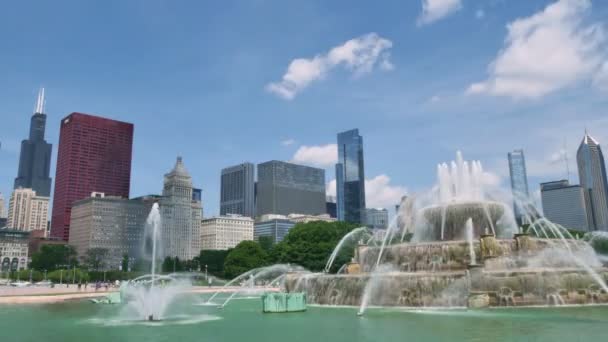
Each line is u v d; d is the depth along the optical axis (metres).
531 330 23.25
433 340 20.98
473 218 53.12
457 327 24.89
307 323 28.47
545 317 28.27
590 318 27.50
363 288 40.44
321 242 125.25
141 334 25.36
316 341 21.64
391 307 37.56
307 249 123.31
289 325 27.64
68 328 28.73
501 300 35.00
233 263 153.12
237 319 31.80
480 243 43.59
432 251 45.72
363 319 29.78
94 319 34.34
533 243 44.25
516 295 35.03
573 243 47.12
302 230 130.88
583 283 36.00
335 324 27.64
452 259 44.56
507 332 22.77
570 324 25.17
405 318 29.73
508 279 35.38
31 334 26.17
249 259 150.75
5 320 34.28
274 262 133.88
